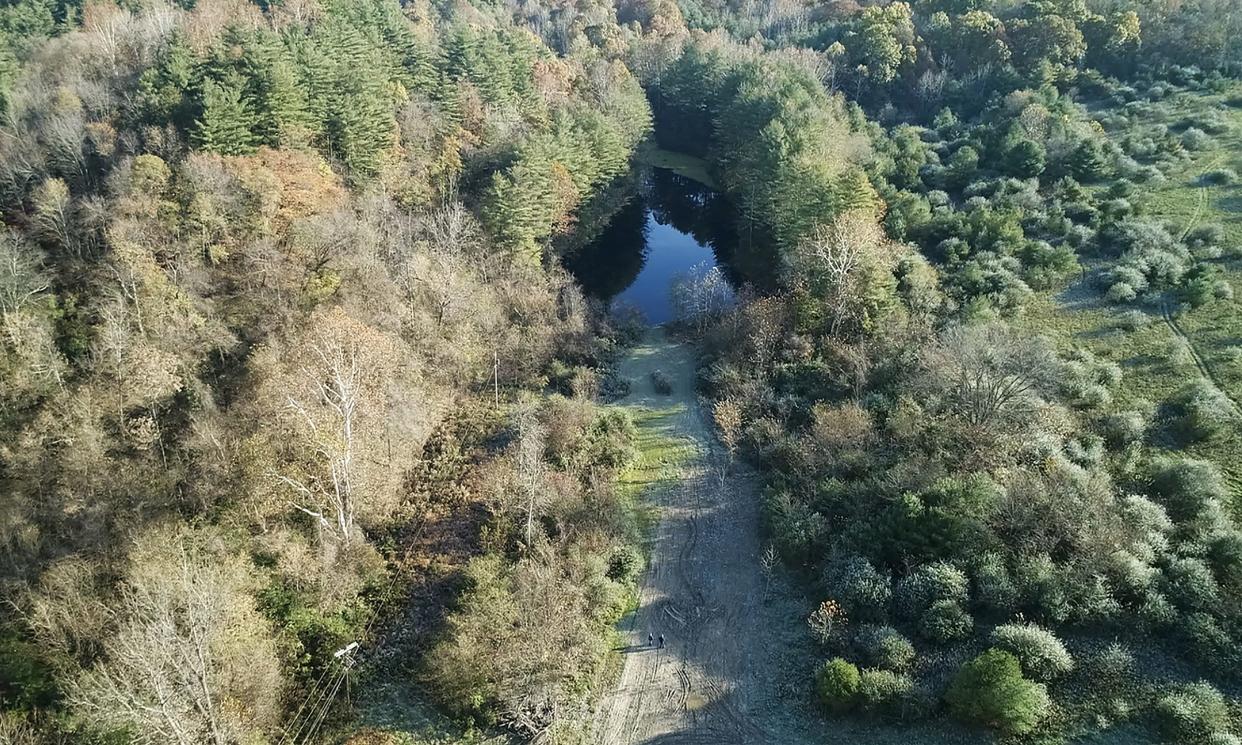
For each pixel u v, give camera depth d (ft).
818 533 156.87
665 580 158.40
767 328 221.66
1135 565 129.90
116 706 103.60
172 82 232.32
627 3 576.61
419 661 139.95
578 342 239.09
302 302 198.18
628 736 127.13
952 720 119.85
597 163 322.14
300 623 140.46
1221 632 119.65
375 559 156.46
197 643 105.70
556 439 193.67
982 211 258.37
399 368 195.31
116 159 219.61
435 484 184.03
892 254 232.94
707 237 344.49
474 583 151.84
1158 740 110.63
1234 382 179.63
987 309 212.02
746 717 129.08
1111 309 215.51
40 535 138.21
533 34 440.86
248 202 207.82
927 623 131.75
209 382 181.88
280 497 152.46
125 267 182.09
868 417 182.50
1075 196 270.46
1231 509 144.77
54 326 178.19
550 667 132.57
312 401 159.33
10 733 109.40
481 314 228.02
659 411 216.54
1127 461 159.33
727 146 367.04
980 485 149.38
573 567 152.87
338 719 128.77
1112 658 120.98
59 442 151.43
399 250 225.76
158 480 151.74
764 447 189.47
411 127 270.46
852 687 122.31
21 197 211.00
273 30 276.62
